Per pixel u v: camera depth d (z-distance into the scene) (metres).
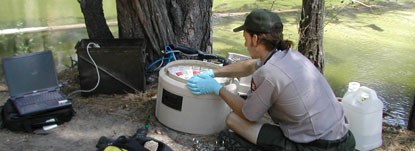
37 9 7.03
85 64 2.99
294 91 2.08
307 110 2.10
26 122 2.57
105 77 3.06
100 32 3.49
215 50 5.43
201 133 2.61
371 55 5.57
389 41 6.09
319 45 3.84
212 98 2.50
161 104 2.68
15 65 2.68
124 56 3.02
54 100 2.68
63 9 7.07
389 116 3.81
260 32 2.09
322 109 2.11
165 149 2.28
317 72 2.18
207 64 2.83
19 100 2.65
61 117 2.69
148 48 3.50
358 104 2.49
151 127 2.69
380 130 2.59
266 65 2.12
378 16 7.24
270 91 2.11
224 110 2.60
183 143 2.52
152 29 3.45
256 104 2.17
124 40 3.22
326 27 6.51
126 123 2.76
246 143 2.37
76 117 2.81
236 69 2.60
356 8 7.48
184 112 2.56
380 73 5.03
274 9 7.16
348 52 5.64
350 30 6.41
